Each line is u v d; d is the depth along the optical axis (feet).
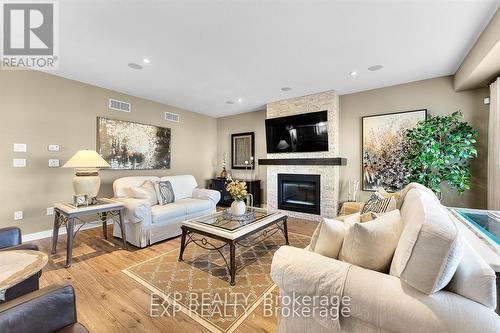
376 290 3.16
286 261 3.99
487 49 7.10
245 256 8.81
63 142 11.29
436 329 2.72
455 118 9.91
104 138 12.80
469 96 10.64
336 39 7.92
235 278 7.15
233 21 6.91
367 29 7.33
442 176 10.00
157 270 7.65
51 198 10.90
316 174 14.32
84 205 8.97
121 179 11.61
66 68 10.30
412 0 6.04
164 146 16.15
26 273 3.67
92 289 6.54
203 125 19.54
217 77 11.36
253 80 11.81
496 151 8.80
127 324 5.16
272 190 16.25
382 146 12.77
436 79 11.35
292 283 3.84
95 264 8.08
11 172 9.80
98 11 6.44
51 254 8.88
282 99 15.28
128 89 13.17
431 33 7.55
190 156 18.30
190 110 18.26
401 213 5.63
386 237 3.82
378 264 3.76
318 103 14.01
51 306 3.17
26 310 2.94
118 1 6.04
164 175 16.20
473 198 10.63
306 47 8.46
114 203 9.50
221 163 20.63
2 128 9.57
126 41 8.02
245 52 8.84
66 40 7.95
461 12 6.50
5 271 3.73
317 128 14.12
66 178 11.36
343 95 14.12
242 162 19.24
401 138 12.19
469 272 2.98
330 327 3.49
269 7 6.30
